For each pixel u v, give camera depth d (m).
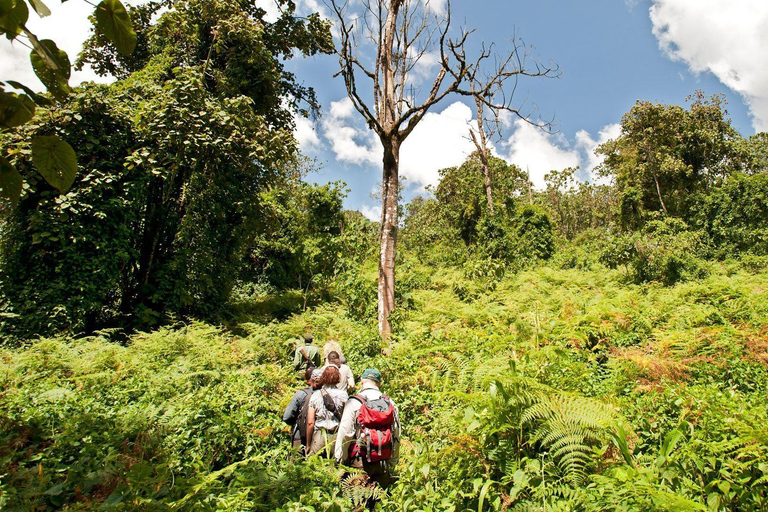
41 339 7.82
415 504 3.46
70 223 9.74
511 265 21.75
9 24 1.37
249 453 4.61
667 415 4.39
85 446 4.05
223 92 13.65
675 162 27.92
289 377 6.43
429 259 25.92
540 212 28.75
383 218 9.92
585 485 3.35
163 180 12.67
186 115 11.20
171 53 14.95
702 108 29.16
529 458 3.68
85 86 10.55
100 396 5.52
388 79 10.19
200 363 6.80
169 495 3.30
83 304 9.76
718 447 3.24
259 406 5.32
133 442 4.34
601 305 9.87
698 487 3.08
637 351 6.43
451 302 12.77
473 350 6.96
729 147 29.30
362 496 3.22
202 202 12.20
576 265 22.22
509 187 30.19
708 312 8.42
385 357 6.83
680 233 18.44
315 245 17.52
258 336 9.11
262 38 15.74
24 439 4.17
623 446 3.39
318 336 9.93
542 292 13.73
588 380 5.63
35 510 3.16
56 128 10.12
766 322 7.37
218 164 12.73
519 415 3.79
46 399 5.11
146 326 11.21
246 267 18.38
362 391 3.75
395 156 10.00
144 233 12.48
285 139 13.11
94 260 9.94
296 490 3.39
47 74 1.52
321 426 4.16
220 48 14.45
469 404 4.23
